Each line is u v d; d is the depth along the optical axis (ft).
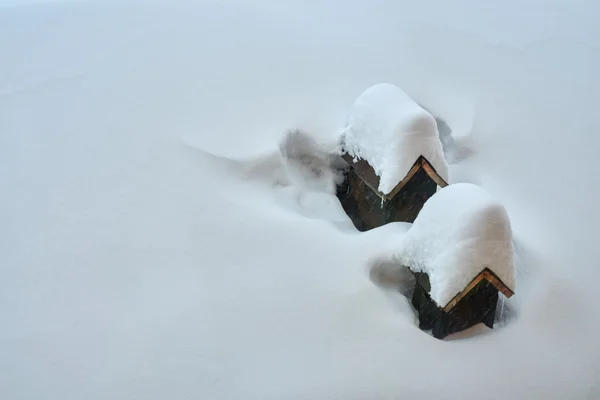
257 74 11.76
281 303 7.79
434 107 11.45
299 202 9.68
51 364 7.09
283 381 7.06
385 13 14.19
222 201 9.13
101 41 12.55
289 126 10.43
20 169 9.48
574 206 9.76
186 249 8.40
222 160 9.70
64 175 9.41
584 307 8.17
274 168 9.76
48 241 8.43
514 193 9.98
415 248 7.77
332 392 7.00
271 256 8.36
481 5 14.88
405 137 8.09
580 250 8.98
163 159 9.71
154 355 7.22
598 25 14.56
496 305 7.92
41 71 11.61
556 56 13.24
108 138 10.09
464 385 7.16
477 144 10.75
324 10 14.19
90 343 7.30
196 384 6.99
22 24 13.17
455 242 7.11
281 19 13.61
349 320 7.64
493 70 12.59
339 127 10.47
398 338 7.49
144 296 7.82
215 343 7.36
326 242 8.56
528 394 7.20
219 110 10.76
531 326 7.86
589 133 11.20
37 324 7.47
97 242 8.43
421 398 7.02
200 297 7.82
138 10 13.69
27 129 10.21
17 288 7.84
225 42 12.61
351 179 10.00
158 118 10.52
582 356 7.62
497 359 7.43
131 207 8.95
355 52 12.68
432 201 7.72
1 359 7.10
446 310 7.23
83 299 7.75
